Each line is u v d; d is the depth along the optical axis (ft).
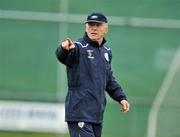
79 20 136.67
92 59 63.10
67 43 60.80
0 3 136.46
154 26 138.51
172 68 138.10
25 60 136.56
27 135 134.92
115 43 137.90
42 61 136.77
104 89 64.03
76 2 136.67
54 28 136.77
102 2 137.28
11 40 136.56
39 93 135.95
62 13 136.56
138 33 138.21
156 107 136.36
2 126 134.92
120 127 135.33
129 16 137.90
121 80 137.69
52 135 134.92
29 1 136.56
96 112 63.16
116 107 135.13
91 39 63.16
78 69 62.80
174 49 138.72
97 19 63.00
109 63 64.80
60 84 136.05
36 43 136.77
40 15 136.67
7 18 136.56
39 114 135.23
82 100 62.80
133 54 138.10
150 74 138.00
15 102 135.44
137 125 135.95
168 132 135.33
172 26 138.72
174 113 135.74
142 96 137.08
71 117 63.00
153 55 138.51
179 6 138.62
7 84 135.95
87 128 62.85
